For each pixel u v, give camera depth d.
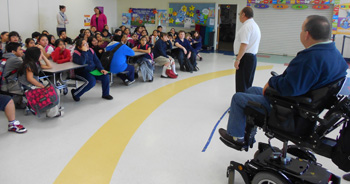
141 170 2.55
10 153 2.77
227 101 4.77
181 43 7.29
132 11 13.60
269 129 2.02
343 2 10.08
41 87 3.59
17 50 3.81
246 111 2.12
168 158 2.79
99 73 4.55
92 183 2.34
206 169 2.61
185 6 12.64
